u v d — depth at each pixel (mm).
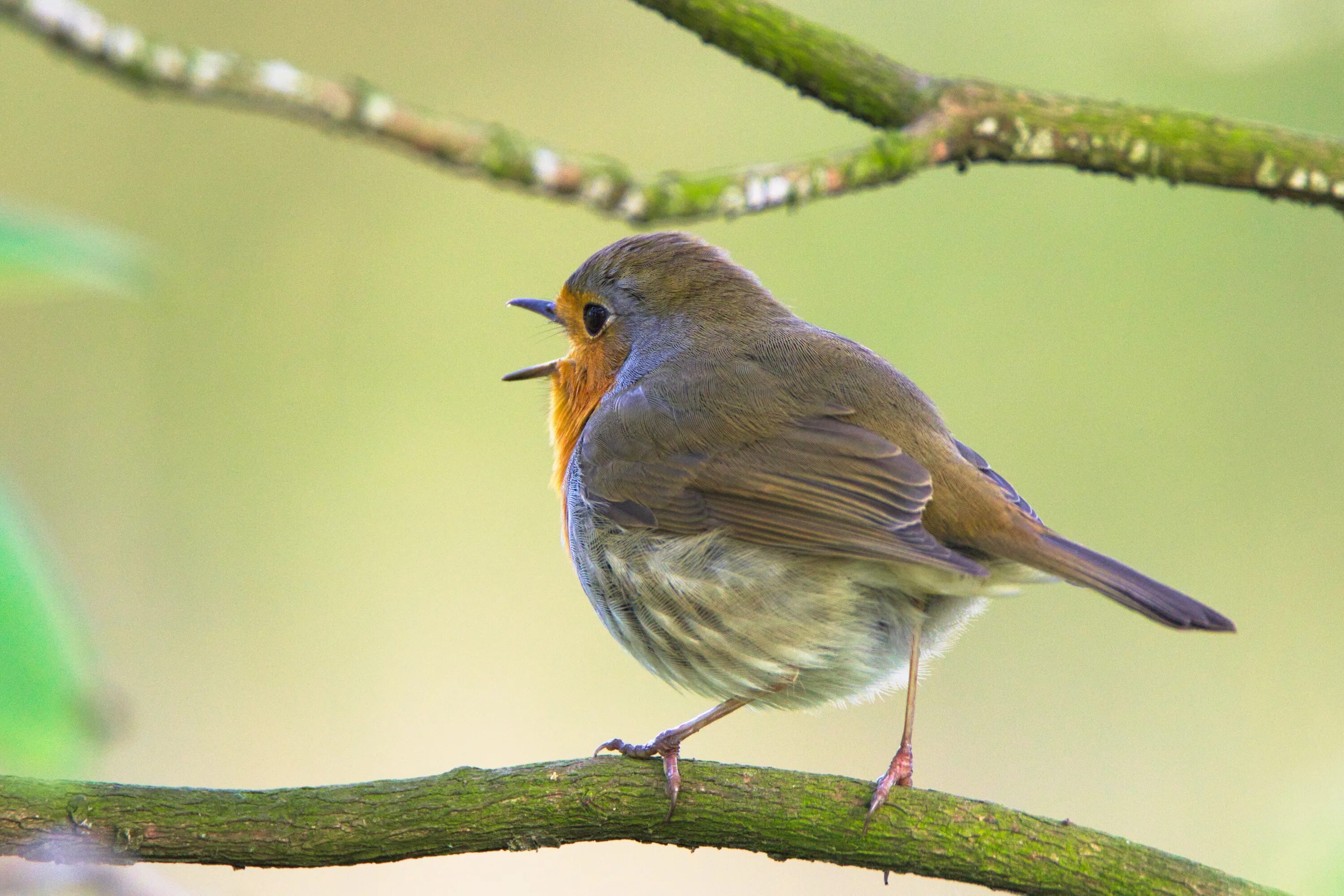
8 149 12586
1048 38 11656
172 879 10305
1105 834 5645
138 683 11984
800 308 13078
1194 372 12664
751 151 13320
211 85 4781
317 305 13148
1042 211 12984
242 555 12570
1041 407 12750
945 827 5602
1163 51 11258
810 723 12078
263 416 12891
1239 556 12258
